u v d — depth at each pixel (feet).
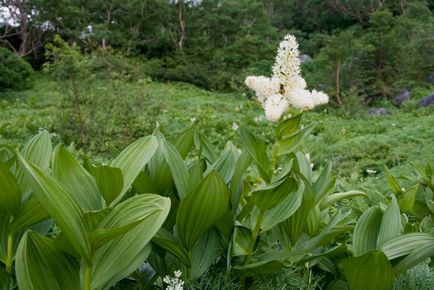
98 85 41.57
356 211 10.72
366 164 32.14
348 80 76.02
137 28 102.99
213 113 55.16
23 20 99.45
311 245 6.78
